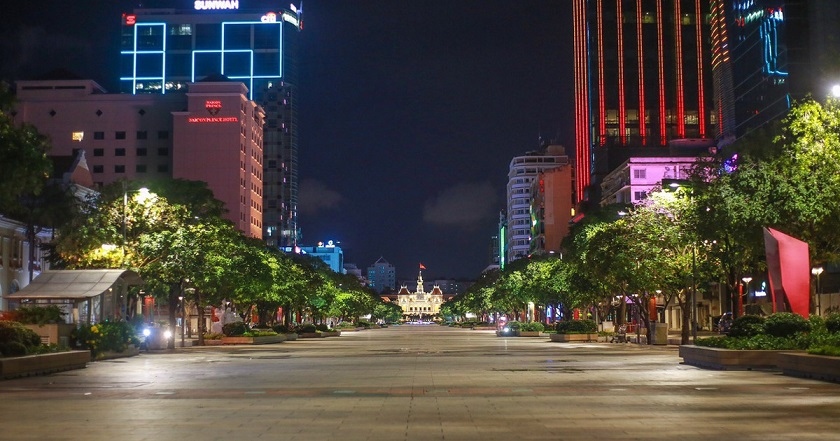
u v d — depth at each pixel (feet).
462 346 232.73
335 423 59.72
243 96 600.80
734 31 399.65
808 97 131.75
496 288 488.02
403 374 113.80
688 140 484.33
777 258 122.21
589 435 52.90
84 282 161.68
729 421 59.31
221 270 219.61
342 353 188.14
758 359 115.14
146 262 201.16
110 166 622.95
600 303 304.91
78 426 58.18
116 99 626.23
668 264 193.88
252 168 626.64
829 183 127.95
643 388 87.45
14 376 106.22
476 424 58.90
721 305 360.07
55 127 626.64
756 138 195.31
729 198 137.90
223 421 60.90
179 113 591.37
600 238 217.36
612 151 568.41
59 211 237.04
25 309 148.25
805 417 61.36
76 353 126.62
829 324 116.06
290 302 332.39
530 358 157.69
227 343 251.60
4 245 263.49
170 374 114.42
